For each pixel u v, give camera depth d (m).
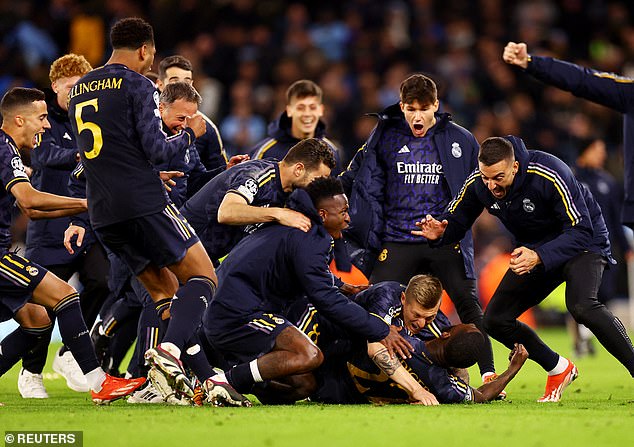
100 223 21.58
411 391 21.73
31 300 22.77
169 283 22.53
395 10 69.75
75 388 27.59
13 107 22.81
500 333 24.92
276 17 66.94
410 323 22.42
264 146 31.73
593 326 23.41
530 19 72.25
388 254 28.52
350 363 22.47
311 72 62.47
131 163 21.30
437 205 28.45
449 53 66.62
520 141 24.09
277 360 21.17
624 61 70.81
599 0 74.38
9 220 22.81
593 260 24.22
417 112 28.02
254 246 21.61
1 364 23.53
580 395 26.11
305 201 21.45
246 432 17.23
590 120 64.12
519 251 23.47
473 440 16.59
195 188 27.34
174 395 21.62
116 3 63.47
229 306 21.58
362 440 16.47
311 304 22.89
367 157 28.77
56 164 26.70
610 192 41.22
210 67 63.44
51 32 64.00
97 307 29.02
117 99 21.27
